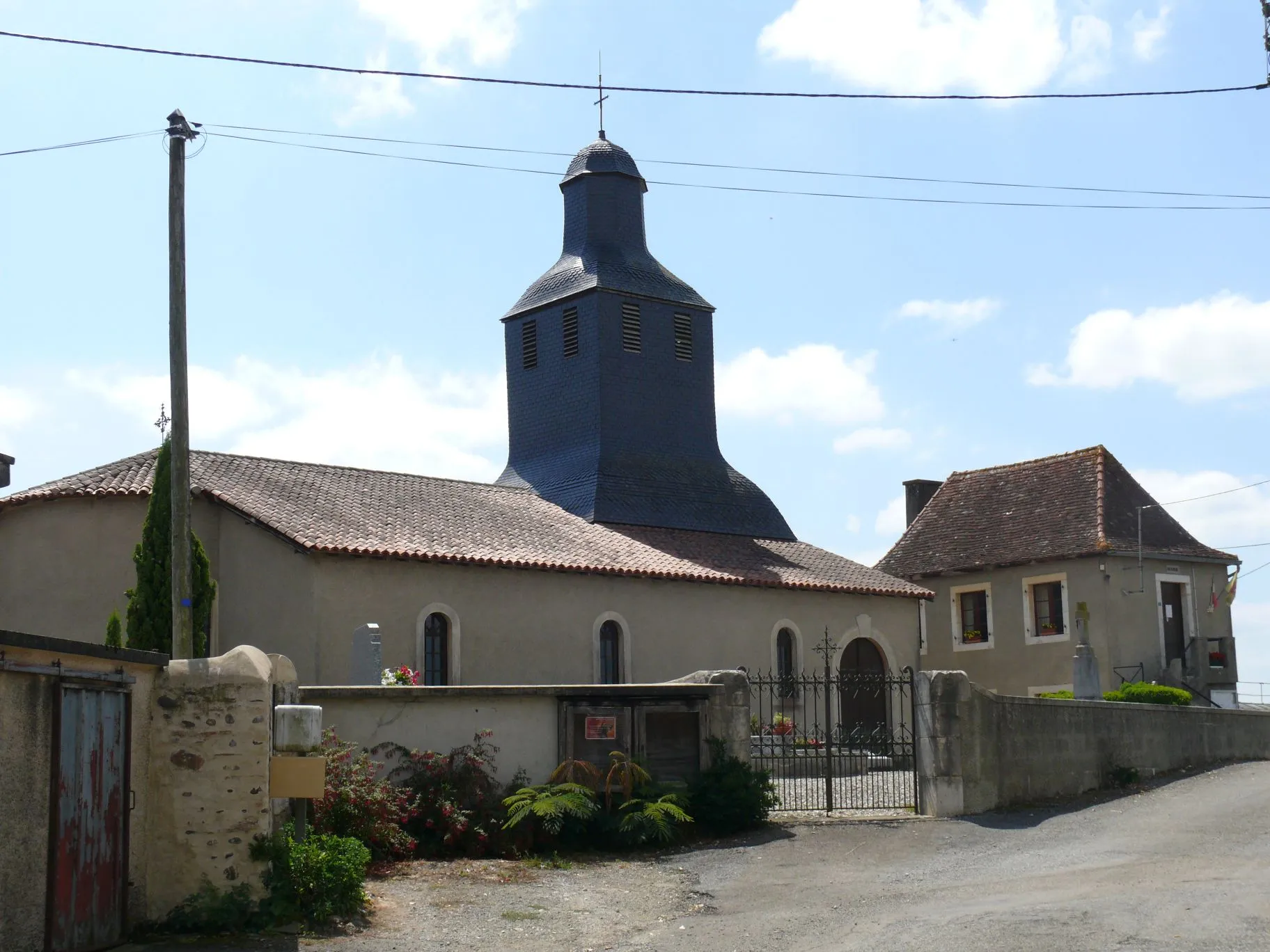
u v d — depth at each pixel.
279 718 13.05
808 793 20.72
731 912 13.81
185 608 17.75
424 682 25.47
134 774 12.45
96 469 26.45
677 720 18.47
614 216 38.28
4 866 10.44
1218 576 39.12
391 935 12.66
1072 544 37.66
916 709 20.11
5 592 24.22
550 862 16.19
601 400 35.84
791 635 32.88
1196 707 25.19
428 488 30.88
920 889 14.55
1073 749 21.69
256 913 12.49
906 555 42.19
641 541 32.56
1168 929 11.89
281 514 25.41
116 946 11.93
